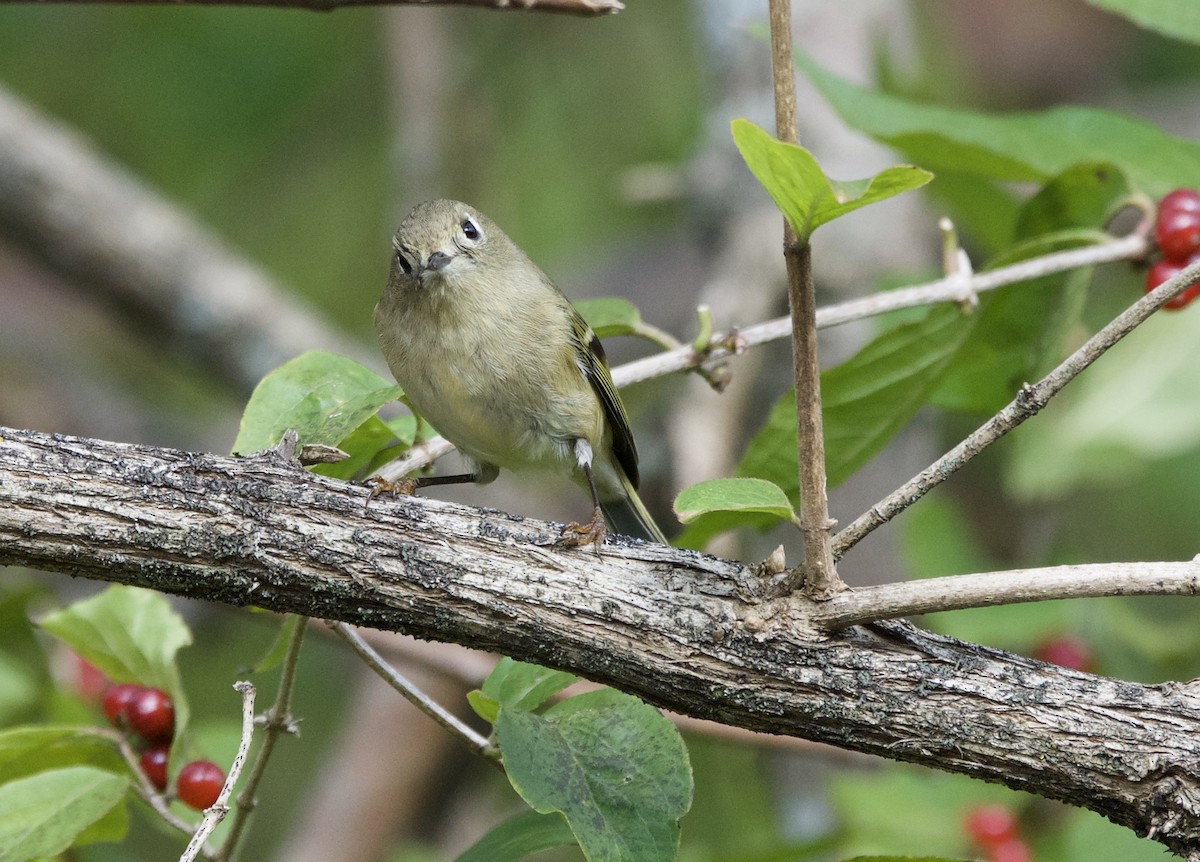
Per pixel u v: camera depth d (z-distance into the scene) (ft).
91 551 20.99
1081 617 33.81
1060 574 19.47
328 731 52.60
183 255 56.29
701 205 47.98
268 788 51.83
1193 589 19.03
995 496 43.60
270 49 56.18
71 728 25.80
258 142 57.00
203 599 21.76
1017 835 32.32
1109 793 20.30
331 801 45.68
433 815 47.37
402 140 53.88
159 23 55.67
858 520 20.36
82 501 21.02
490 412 31.53
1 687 32.27
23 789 24.21
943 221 29.60
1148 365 36.68
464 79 54.85
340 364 25.43
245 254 58.85
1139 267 30.45
